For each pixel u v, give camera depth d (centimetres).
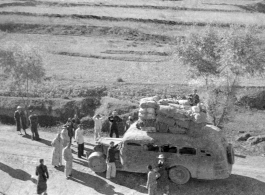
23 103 2388
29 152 1852
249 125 2314
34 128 1978
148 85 2814
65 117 2353
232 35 1936
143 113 1527
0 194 1487
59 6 5278
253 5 5772
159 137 1525
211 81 2133
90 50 3806
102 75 3091
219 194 1516
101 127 2069
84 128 2250
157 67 3378
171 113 1522
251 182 1623
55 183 1566
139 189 1529
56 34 4275
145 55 3741
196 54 2048
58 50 3725
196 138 1517
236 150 2012
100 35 4319
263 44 2036
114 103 2366
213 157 1491
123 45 4028
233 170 1745
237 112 2509
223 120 2222
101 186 1547
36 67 2320
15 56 2277
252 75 2034
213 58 2052
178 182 1543
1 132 2119
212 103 2114
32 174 1644
